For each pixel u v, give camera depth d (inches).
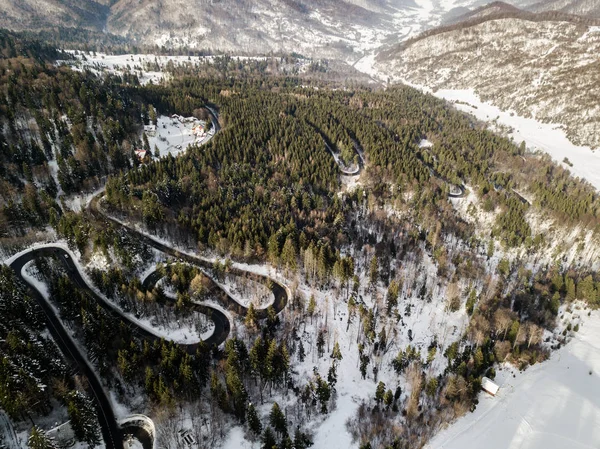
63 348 4429.1
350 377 4564.5
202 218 6318.9
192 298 5260.8
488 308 5398.6
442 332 5236.2
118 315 4943.4
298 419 4023.1
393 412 4170.8
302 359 4621.1
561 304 5856.3
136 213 6461.6
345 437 3914.9
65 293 4552.2
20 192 6619.1
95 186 7317.9
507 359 4852.4
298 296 5339.6
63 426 3508.9
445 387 4394.7
